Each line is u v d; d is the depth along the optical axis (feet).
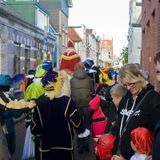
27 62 86.02
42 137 20.25
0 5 61.77
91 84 33.78
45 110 20.17
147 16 74.18
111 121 24.45
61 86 20.30
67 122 20.26
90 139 35.55
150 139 13.48
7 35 68.33
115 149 16.60
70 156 20.38
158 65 12.00
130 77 15.03
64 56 37.50
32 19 104.63
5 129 23.18
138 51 137.28
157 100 14.40
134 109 15.20
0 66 64.54
